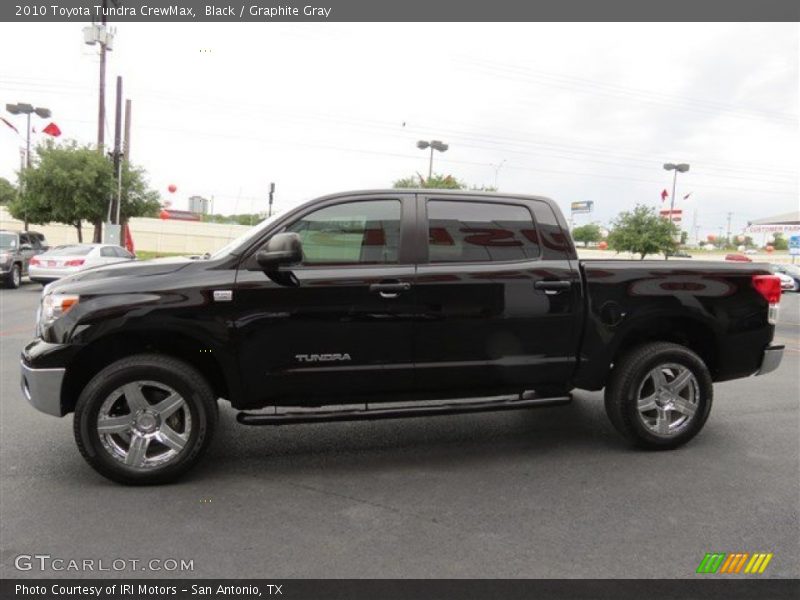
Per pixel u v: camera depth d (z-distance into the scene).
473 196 4.31
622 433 4.51
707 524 3.31
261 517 3.37
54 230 40.56
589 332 4.35
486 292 4.14
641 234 39.03
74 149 25.81
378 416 4.02
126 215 29.48
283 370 3.91
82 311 3.66
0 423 5.00
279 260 3.69
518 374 4.25
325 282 3.91
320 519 3.35
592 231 72.25
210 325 3.78
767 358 4.68
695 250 74.50
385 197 4.15
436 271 4.09
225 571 2.82
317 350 3.94
